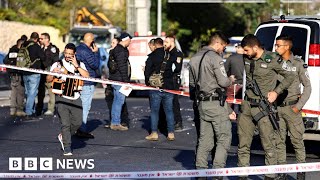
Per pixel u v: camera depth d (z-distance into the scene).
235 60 27.52
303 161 19.27
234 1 83.62
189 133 29.08
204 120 18.09
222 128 17.95
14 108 34.38
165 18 93.62
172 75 26.31
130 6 84.31
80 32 59.78
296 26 22.47
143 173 17.92
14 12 67.25
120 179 19.16
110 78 29.06
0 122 32.31
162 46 26.19
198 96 18.05
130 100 45.62
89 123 32.31
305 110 21.30
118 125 29.73
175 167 21.20
